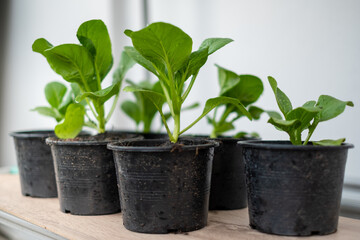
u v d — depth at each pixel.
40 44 0.60
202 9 0.84
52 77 1.15
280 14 0.74
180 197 0.52
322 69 0.70
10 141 1.33
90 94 0.56
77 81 0.64
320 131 0.71
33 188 0.70
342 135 0.69
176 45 0.50
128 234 0.52
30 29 1.24
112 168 0.60
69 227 0.55
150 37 0.49
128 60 0.69
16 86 1.31
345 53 0.68
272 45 0.76
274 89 0.53
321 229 0.50
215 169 0.62
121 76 0.68
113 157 0.59
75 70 0.62
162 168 0.52
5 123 1.35
